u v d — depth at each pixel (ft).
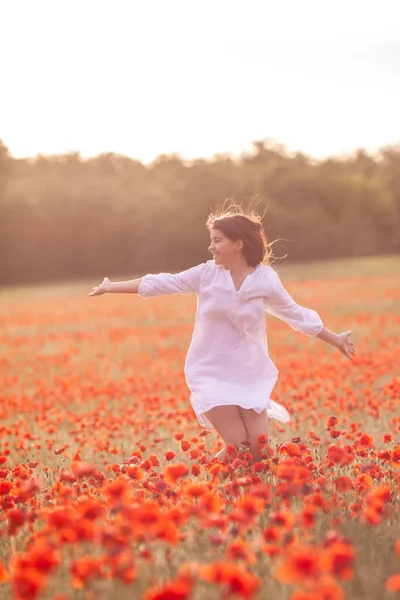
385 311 88.94
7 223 276.00
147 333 75.82
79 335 75.31
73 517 13.56
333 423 19.25
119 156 385.91
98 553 13.89
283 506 15.60
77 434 28.50
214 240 21.71
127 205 292.61
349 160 415.44
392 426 28.55
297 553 9.78
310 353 53.72
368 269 187.73
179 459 25.46
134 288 21.84
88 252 288.30
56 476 21.66
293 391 37.91
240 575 9.84
